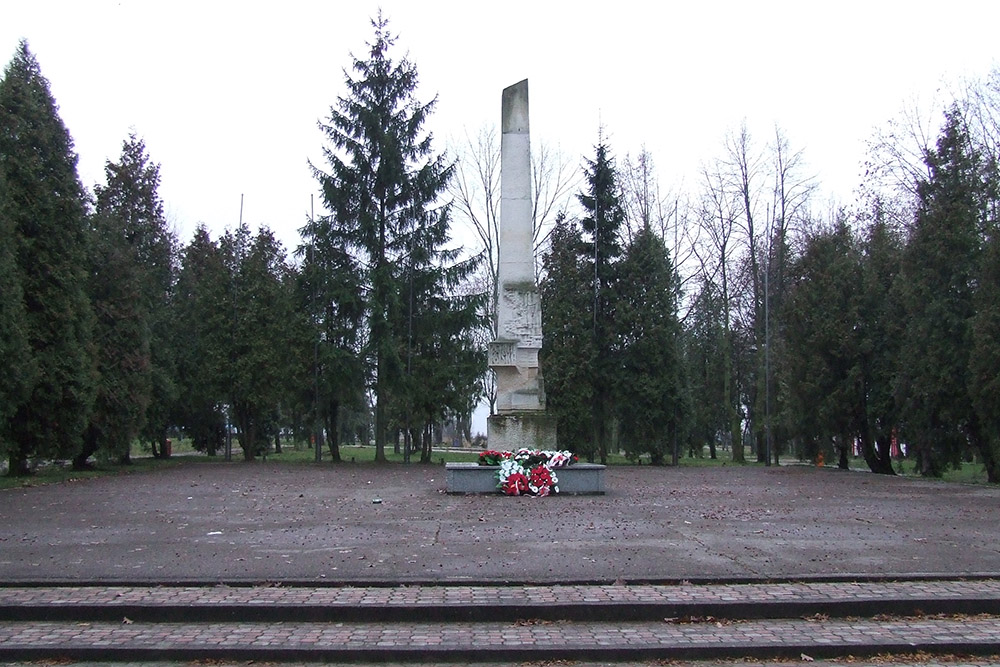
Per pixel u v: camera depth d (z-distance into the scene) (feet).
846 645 21.97
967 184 81.05
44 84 82.74
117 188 115.55
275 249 126.72
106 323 92.58
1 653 21.39
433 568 29.12
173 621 24.09
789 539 35.86
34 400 77.61
